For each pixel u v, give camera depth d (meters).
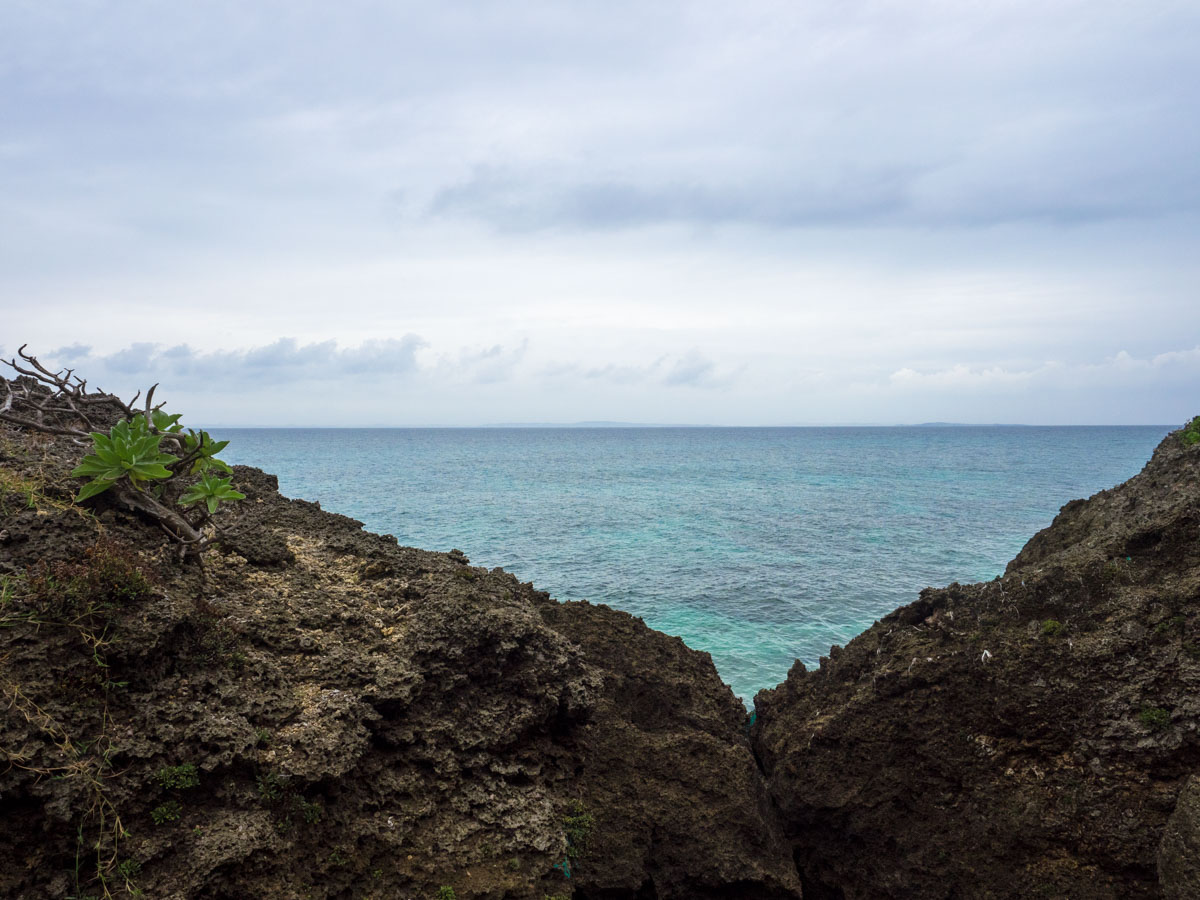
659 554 39.56
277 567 8.91
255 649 7.13
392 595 8.89
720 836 8.89
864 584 32.56
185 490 8.81
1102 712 8.31
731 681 21.08
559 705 8.31
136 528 7.18
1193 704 7.85
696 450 191.88
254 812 5.84
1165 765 7.95
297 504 11.91
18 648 5.36
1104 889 7.89
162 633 6.06
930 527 50.25
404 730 7.28
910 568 36.06
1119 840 7.90
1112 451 172.88
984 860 8.49
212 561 8.31
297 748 6.29
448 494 72.38
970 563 37.41
